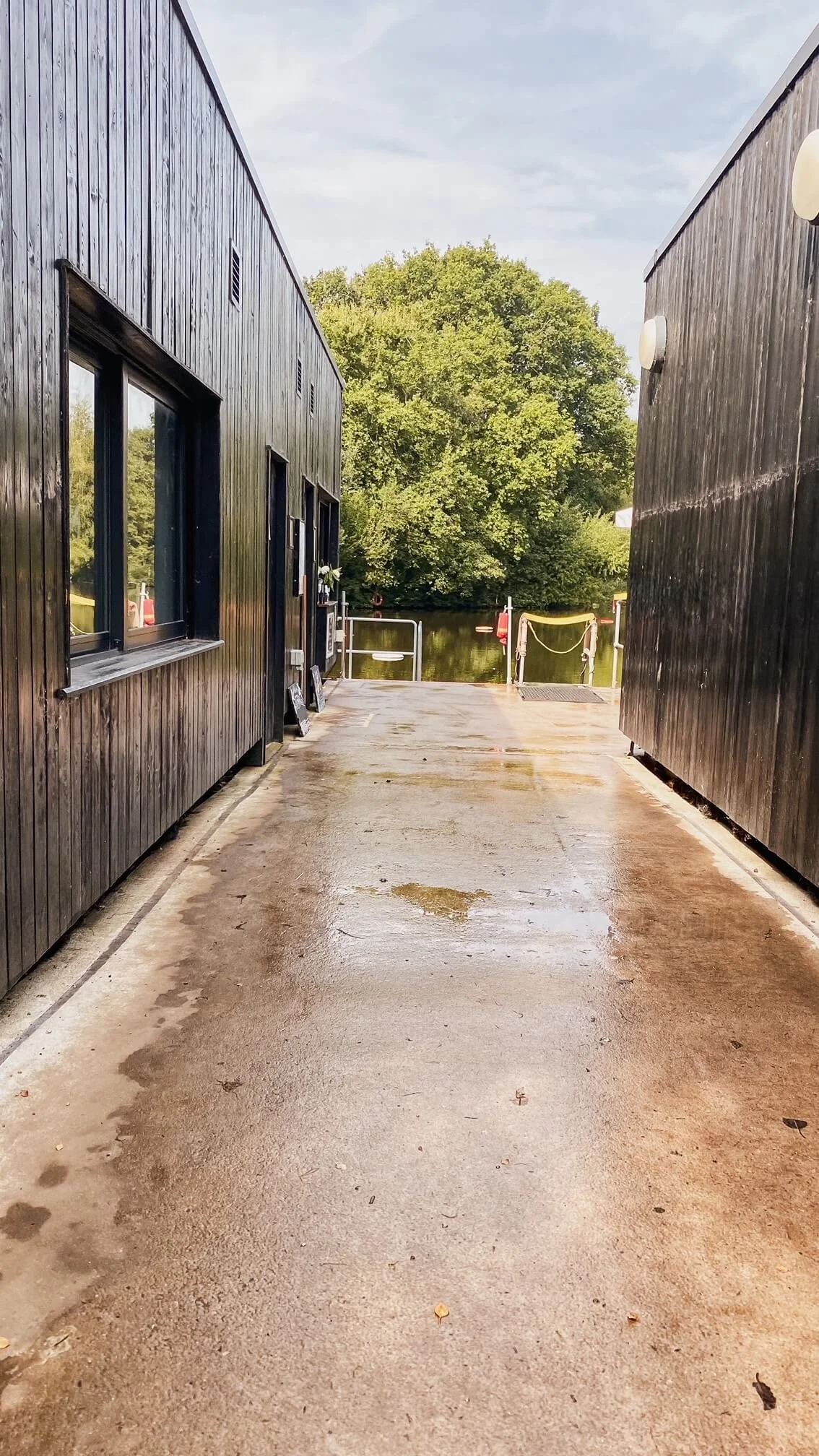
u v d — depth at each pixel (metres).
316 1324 1.62
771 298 4.42
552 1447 1.41
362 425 23.47
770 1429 1.45
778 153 4.39
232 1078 2.40
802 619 3.92
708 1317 1.67
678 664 5.89
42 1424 1.41
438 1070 2.48
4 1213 1.87
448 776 6.25
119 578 3.90
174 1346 1.56
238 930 3.41
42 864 2.80
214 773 5.20
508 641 12.22
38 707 2.72
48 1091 2.31
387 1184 2.00
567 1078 2.46
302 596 8.69
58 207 2.71
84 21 2.89
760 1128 2.27
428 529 23.45
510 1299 1.69
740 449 4.82
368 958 3.20
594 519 28.36
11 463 2.45
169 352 3.94
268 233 6.47
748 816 4.51
